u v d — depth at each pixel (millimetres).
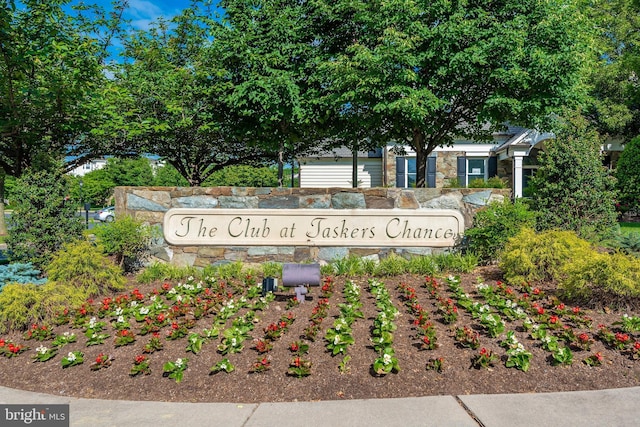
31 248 6848
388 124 10938
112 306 5184
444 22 8242
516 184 17438
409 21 8164
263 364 3635
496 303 4832
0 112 8867
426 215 6910
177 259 7145
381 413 3068
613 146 18875
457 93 8984
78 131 10680
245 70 10398
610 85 18328
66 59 8906
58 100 8930
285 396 3361
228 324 4547
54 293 5098
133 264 7129
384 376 3561
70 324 4840
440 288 5625
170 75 11570
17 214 6883
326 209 6992
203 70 11305
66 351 4191
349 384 3475
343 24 10102
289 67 10234
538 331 4070
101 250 6152
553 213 7086
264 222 7043
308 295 5461
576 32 8414
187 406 3240
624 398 3258
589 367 3699
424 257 6664
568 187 7160
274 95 9625
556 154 7234
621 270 4656
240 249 7090
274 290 5414
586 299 4926
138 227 6961
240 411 3143
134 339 4273
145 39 13398
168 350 4023
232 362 3779
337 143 13992
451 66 8258
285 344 4043
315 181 21875
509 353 3729
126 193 7273
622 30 18969
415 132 10766
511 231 6344
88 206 19281
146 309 4754
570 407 3129
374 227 6957
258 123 11406
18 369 3949
